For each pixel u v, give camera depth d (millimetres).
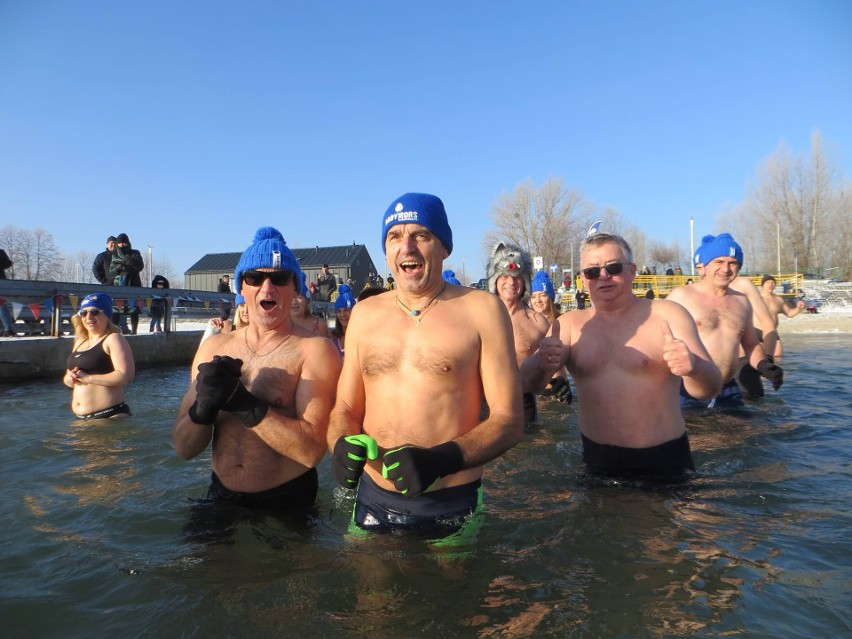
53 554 2598
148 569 2430
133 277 13016
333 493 3508
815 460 3898
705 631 1870
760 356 6008
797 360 10336
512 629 1911
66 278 77250
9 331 10445
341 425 2686
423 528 2676
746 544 2518
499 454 2445
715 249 5938
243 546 2650
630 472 3570
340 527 2902
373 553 2529
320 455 2977
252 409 2812
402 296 2775
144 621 2033
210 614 2062
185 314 14273
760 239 56906
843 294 33375
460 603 2088
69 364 6102
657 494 3230
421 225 2650
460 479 2789
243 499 3082
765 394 6793
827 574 2225
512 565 2375
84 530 2881
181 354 12703
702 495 3205
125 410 6246
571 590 2156
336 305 7188
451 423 2613
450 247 2805
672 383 3598
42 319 11422
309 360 3084
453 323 2652
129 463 4223
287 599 2154
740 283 8008
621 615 1977
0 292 9539
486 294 2746
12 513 3127
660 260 68562
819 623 1901
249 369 3064
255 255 3088
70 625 2021
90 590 2262
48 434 5266
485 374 2650
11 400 7277
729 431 4828
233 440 3094
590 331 3760
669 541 2570
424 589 2201
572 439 4688
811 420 5254
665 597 2086
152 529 2883
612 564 2357
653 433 3543
